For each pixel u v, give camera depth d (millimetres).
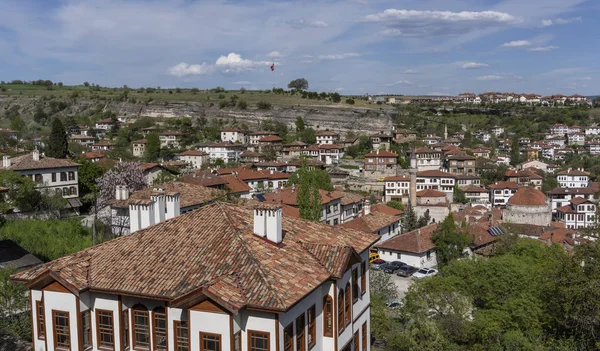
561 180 179875
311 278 23703
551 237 95812
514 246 76000
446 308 50969
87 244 62250
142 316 24438
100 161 135000
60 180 97875
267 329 21328
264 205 26359
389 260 86125
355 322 29734
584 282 46438
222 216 28203
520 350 45656
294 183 119375
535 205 123562
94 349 24922
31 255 51344
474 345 47906
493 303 53062
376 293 55562
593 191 158250
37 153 96375
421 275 78062
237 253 24391
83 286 24141
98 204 92875
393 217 96312
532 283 52500
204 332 21812
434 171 167625
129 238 27859
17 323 37000
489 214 127625
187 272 23812
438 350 45219
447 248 83750
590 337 46719
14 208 79375
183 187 65750
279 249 25625
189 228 27641
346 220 101375
